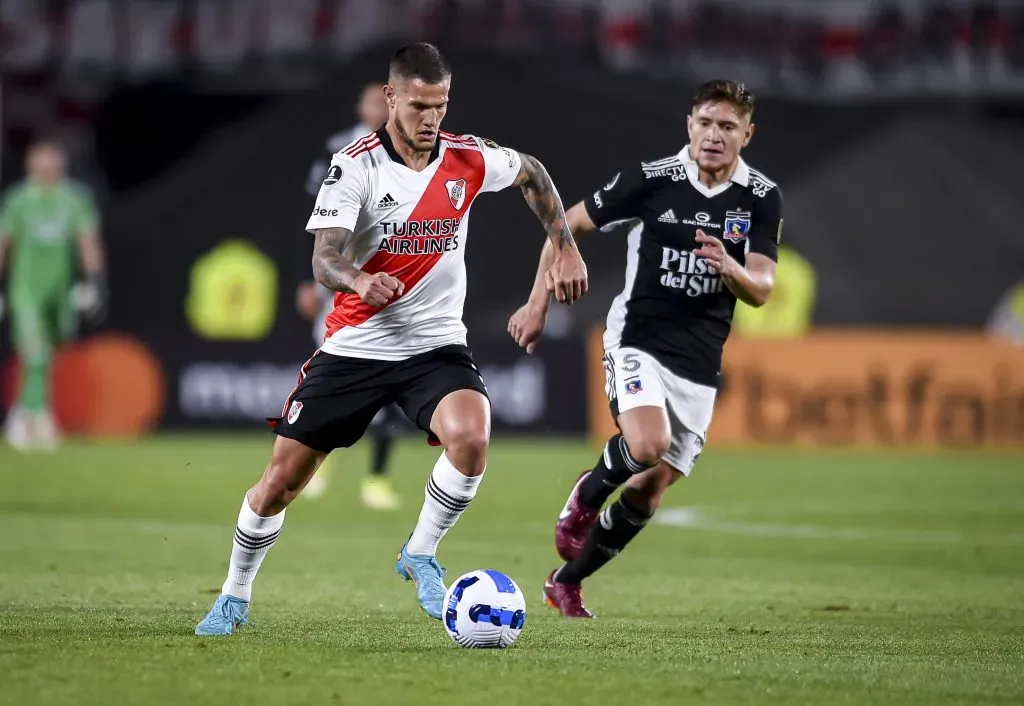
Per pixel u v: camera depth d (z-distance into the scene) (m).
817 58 80.00
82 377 65.94
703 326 22.83
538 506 42.00
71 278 59.19
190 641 18.17
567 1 79.88
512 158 19.55
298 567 28.67
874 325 68.94
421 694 15.01
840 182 70.75
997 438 62.47
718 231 22.69
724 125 22.28
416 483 48.22
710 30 80.12
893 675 16.84
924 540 35.72
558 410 63.66
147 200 70.75
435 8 80.31
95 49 83.81
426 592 19.19
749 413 63.34
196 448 59.16
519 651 18.06
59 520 36.44
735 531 37.19
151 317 70.25
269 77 82.50
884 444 62.75
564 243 20.59
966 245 70.06
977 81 79.12
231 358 65.12
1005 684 16.38
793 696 15.39
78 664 16.33
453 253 19.06
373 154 18.42
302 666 16.47
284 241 69.81
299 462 18.80
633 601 24.77
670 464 22.91
